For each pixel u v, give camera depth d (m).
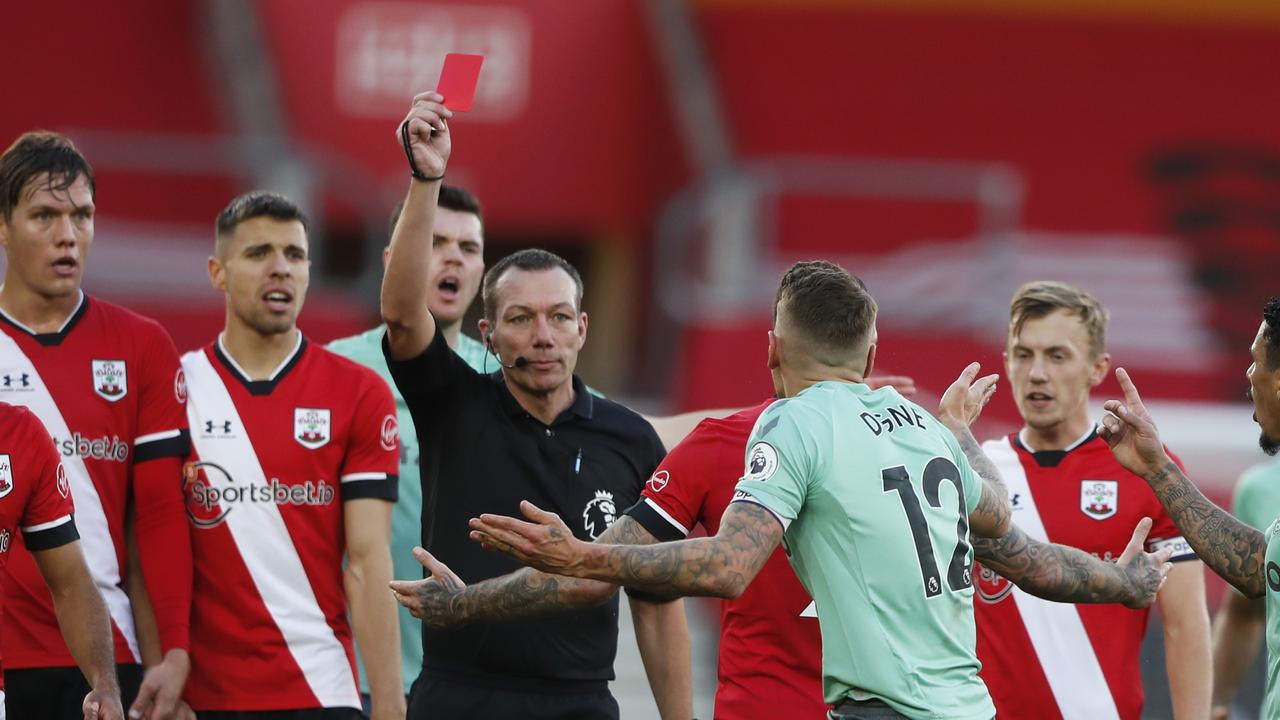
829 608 12.93
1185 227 50.59
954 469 13.45
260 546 17.41
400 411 19.86
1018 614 17.55
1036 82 51.47
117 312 17.55
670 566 12.18
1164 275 48.94
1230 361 47.06
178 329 40.03
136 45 48.81
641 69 51.31
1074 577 13.91
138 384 17.34
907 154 51.12
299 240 17.80
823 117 51.22
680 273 47.94
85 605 15.48
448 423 16.16
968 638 13.18
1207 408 41.12
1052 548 14.01
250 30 49.34
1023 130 51.28
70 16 48.28
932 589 12.88
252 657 17.28
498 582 13.26
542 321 15.99
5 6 47.88
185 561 17.06
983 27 51.62
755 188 46.06
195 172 46.34
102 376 17.11
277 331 17.69
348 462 17.81
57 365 16.95
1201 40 51.66
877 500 12.91
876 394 13.59
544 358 16.02
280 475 17.53
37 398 16.83
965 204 50.66
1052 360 17.95
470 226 19.53
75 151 16.80
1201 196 50.84
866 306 13.78
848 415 13.23
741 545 12.39
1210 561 14.28
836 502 12.88
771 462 12.80
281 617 17.38
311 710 17.41
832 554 12.91
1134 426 14.58
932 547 12.96
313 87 49.25
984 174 50.28
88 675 15.43
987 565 14.00
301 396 17.73
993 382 15.09
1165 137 51.34
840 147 51.09
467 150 49.78
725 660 16.19
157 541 17.03
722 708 15.93
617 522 15.48
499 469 16.19
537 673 15.92
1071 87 51.44
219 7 49.38
